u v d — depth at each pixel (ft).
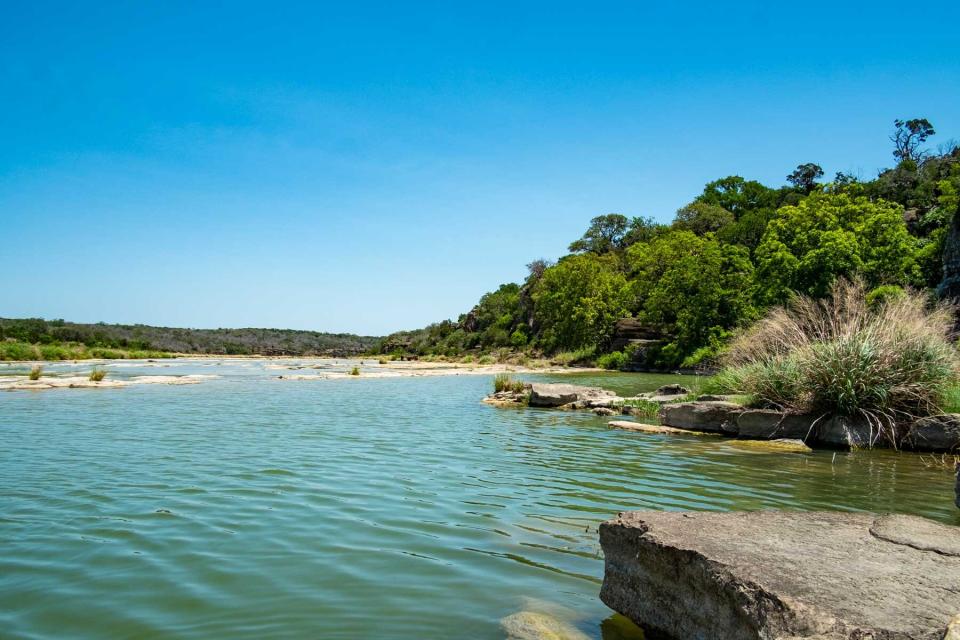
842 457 41.37
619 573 16.80
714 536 15.88
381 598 17.47
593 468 36.78
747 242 233.14
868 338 48.80
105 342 332.60
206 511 26.11
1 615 16.12
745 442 47.32
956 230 110.22
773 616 11.93
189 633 15.23
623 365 190.19
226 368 191.93
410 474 34.27
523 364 227.61
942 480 33.94
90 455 39.47
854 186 167.02
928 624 10.98
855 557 14.43
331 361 294.46
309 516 25.48
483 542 22.53
